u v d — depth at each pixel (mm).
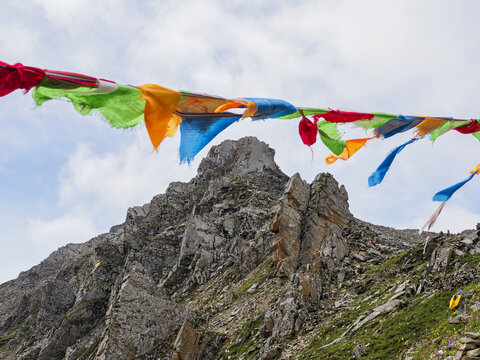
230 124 5801
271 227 56875
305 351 34188
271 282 55312
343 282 47219
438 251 39812
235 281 63781
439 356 21375
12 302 120188
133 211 104812
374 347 28859
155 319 47750
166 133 5207
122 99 4949
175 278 77000
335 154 8219
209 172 117562
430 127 8453
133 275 49781
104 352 44594
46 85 4426
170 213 105500
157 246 89625
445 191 9586
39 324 83500
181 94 5219
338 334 35031
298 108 6508
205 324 50125
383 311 34312
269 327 41094
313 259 50688
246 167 113562
